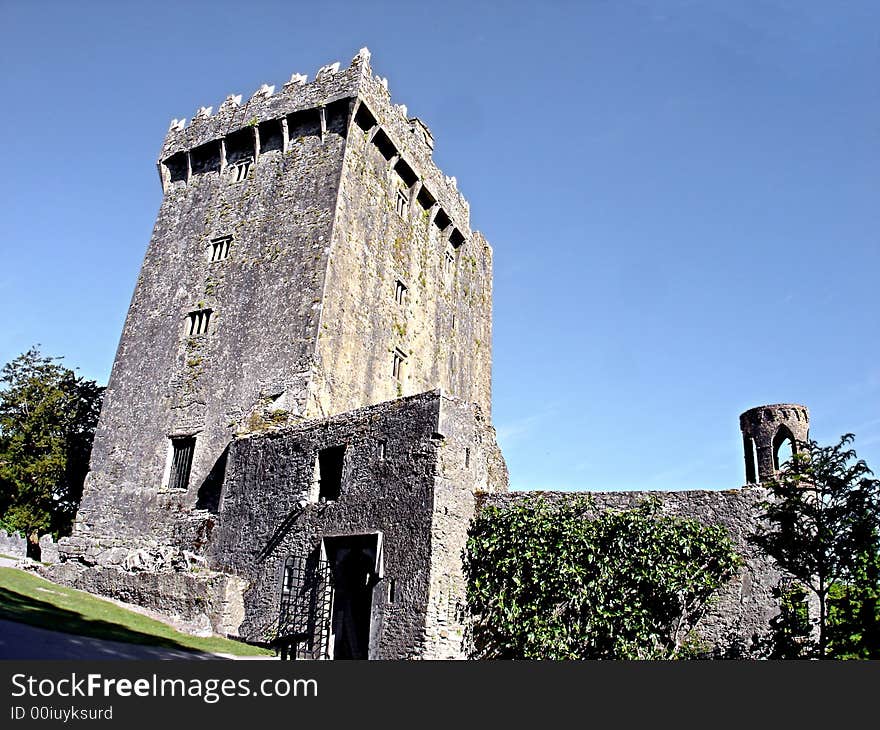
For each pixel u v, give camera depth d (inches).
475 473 978.7
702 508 863.7
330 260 1315.2
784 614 771.4
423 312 1603.1
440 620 860.6
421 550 880.9
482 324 1925.4
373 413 1002.7
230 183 1521.9
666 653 808.9
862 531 749.9
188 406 1334.9
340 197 1366.9
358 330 1363.2
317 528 989.8
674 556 838.5
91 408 1857.8
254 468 1107.3
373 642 877.8
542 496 930.1
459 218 1814.7
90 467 1386.6
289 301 1311.5
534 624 853.8
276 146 1496.1
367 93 1446.9
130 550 1173.7
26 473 1676.9
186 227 1534.2
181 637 845.8
